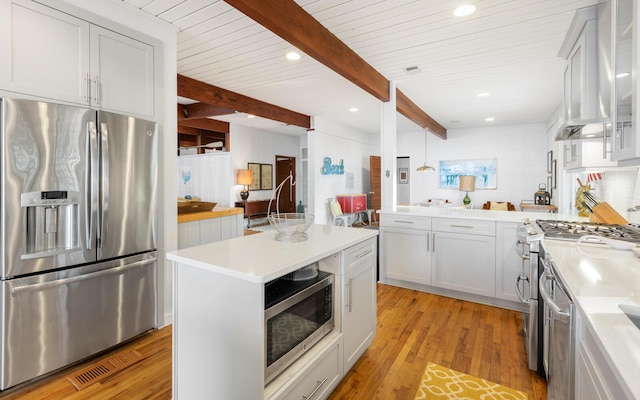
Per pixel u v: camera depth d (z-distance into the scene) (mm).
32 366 1904
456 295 3357
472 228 3174
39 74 1932
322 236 2141
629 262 1459
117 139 2248
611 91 1596
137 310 2428
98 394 1834
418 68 3645
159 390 1871
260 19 2111
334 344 1810
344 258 1894
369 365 2143
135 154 2361
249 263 1494
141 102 2471
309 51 2578
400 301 3262
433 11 2443
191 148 8766
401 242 3605
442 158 8250
